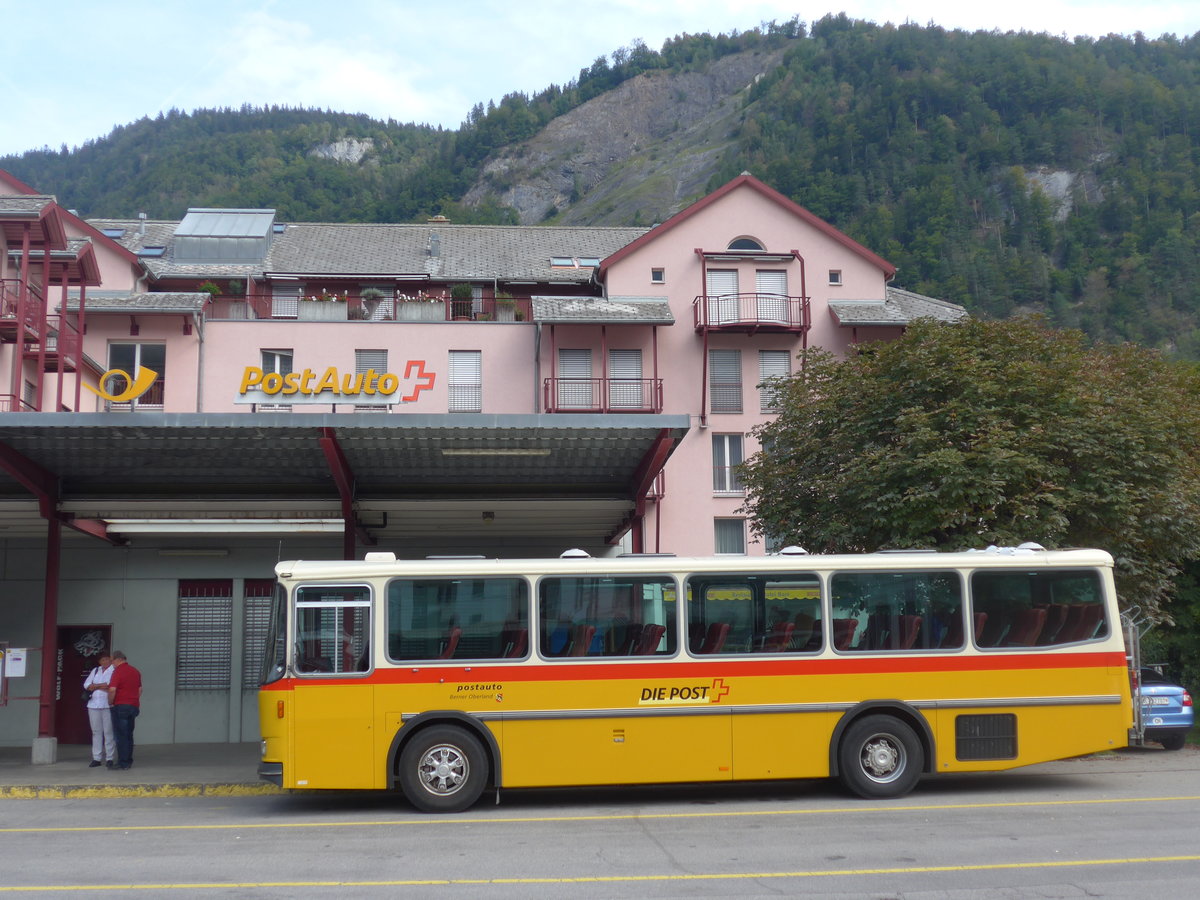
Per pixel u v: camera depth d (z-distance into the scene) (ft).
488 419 51.98
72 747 72.64
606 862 32.37
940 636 45.32
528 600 43.93
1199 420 67.92
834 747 44.14
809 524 66.80
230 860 33.24
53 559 61.16
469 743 42.75
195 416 50.52
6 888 29.60
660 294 127.24
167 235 144.05
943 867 31.19
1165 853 32.99
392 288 133.59
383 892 28.68
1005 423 59.57
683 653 44.09
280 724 42.22
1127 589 64.75
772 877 30.12
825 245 129.49
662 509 121.80
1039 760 44.93
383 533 76.95
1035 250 474.08
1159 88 594.24
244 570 76.74
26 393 97.35
